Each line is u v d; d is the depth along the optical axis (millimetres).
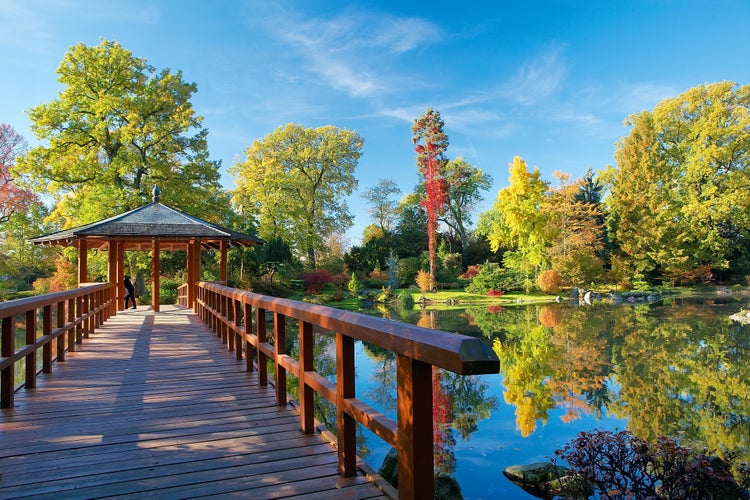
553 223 30234
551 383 8859
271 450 2902
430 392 1647
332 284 30344
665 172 32312
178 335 8180
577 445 4621
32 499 2240
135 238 11391
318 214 37094
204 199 22844
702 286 31328
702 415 6848
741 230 31578
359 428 6633
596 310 21375
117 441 3080
